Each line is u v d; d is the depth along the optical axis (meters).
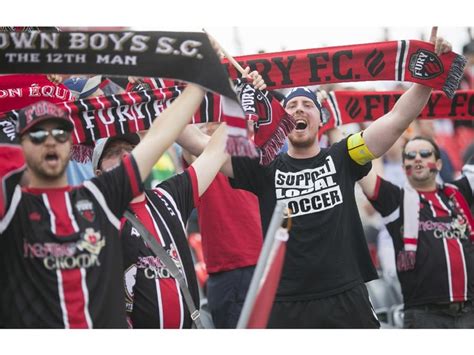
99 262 7.98
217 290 12.01
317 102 10.25
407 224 12.41
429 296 12.41
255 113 10.15
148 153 8.22
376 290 15.56
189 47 8.31
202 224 12.06
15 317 7.87
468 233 12.66
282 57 10.77
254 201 12.02
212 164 9.73
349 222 9.95
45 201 8.02
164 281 9.12
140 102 10.05
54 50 8.37
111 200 8.12
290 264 9.82
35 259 7.88
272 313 9.79
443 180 18.08
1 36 8.36
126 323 8.22
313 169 10.02
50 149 7.96
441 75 10.24
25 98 10.33
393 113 10.08
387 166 17.88
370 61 10.58
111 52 8.36
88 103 9.96
